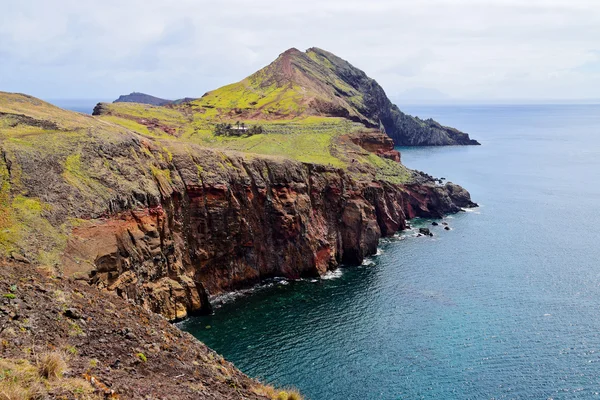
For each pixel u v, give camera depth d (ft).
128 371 79.05
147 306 216.13
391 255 334.85
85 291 110.22
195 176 272.51
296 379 178.40
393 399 166.50
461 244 356.38
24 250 163.22
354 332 217.15
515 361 189.47
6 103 266.36
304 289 278.05
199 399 77.51
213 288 272.51
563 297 253.44
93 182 214.90
